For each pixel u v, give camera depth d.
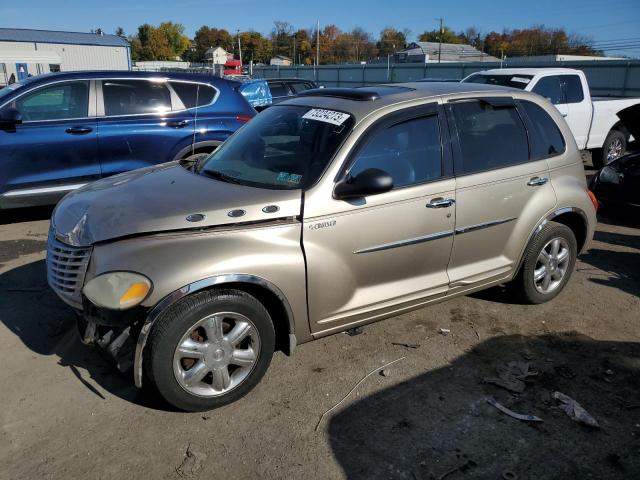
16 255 5.41
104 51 50.41
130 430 2.94
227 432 2.94
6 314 4.17
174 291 2.81
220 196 3.22
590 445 2.89
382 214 3.40
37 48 47.22
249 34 107.50
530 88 9.62
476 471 2.70
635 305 4.58
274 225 3.11
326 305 3.33
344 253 3.31
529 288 4.35
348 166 3.33
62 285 3.09
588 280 5.11
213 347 2.98
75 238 3.10
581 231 4.62
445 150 3.71
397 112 3.56
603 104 10.40
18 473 2.62
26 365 3.50
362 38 106.94
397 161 3.52
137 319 2.83
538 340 3.97
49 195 6.08
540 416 3.11
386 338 3.95
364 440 2.90
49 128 5.96
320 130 3.55
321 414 3.10
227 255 2.94
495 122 4.04
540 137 4.27
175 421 3.01
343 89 3.96
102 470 2.66
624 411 3.18
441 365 3.61
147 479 2.61
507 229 4.06
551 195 4.23
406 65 43.06
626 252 5.94
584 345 3.91
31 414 3.04
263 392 3.29
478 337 3.99
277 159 3.55
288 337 3.29
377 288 3.55
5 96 5.89
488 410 3.16
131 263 2.84
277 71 54.41
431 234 3.63
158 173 3.87
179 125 6.58
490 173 3.88
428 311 4.38
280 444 2.86
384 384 3.39
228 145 4.07
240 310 3.01
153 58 113.94
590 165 11.52
